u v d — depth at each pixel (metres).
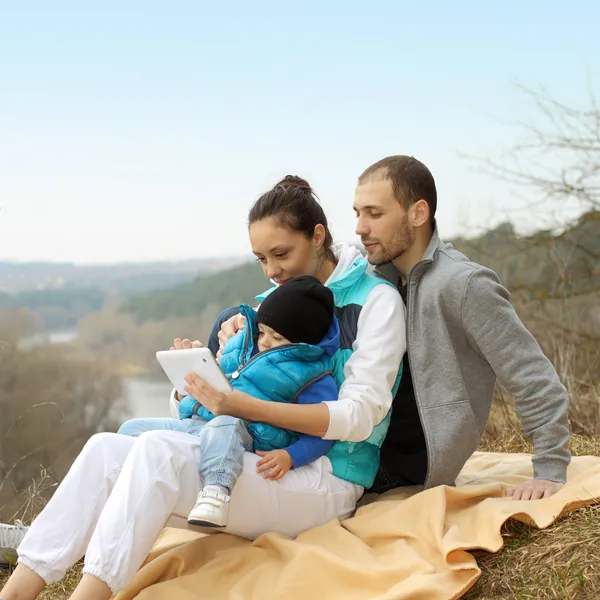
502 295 2.98
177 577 2.67
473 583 2.50
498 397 5.22
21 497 3.99
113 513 2.45
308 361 2.84
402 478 3.10
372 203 3.01
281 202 2.99
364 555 2.61
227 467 2.58
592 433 4.60
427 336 2.96
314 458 2.80
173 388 3.22
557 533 2.67
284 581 2.55
